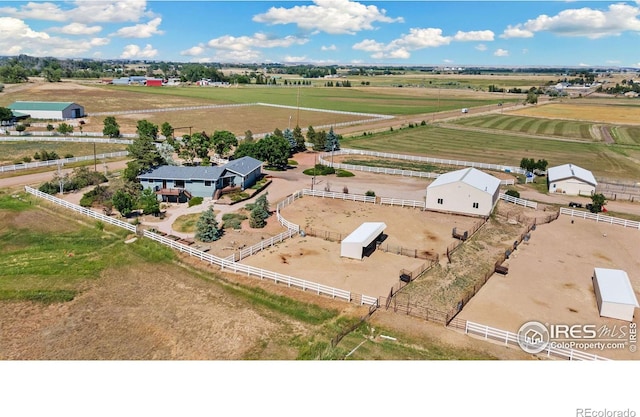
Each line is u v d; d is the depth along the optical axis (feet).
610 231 164.45
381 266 131.95
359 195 198.39
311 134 317.22
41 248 143.43
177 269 129.70
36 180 219.41
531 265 134.31
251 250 138.72
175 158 273.95
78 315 106.11
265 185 218.79
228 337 96.94
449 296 114.52
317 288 114.42
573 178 213.66
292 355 90.33
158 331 99.45
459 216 178.09
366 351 90.27
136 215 173.68
